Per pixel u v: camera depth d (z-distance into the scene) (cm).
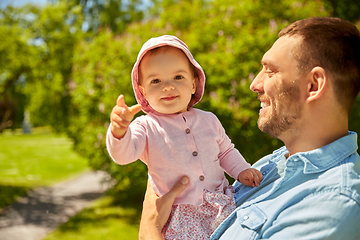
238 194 154
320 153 125
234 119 538
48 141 2395
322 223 109
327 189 115
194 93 173
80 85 667
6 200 807
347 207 109
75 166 1322
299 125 133
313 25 131
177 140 148
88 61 693
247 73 551
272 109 136
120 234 559
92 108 638
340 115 129
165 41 150
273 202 126
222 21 624
